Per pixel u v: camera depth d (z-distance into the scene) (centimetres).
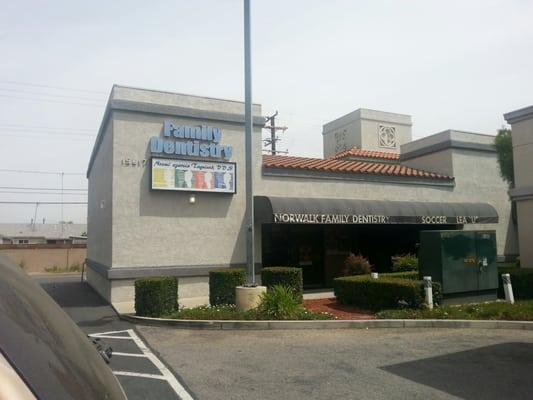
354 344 853
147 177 1442
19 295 169
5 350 124
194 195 1495
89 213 2391
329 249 1825
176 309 1173
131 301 1384
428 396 566
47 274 3322
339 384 618
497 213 1922
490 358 741
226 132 1565
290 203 1515
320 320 1022
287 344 862
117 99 1412
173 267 1441
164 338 939
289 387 609
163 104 1476
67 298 1587
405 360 733
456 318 1027
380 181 1809
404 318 1036
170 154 1462
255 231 1587
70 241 5803
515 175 1569
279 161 1792
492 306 1118
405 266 1652
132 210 1412
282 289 1102
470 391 583
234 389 605
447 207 1805
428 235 1293
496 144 2039
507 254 2038
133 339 932
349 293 1285
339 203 1602
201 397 575
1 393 110
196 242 1492
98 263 1780
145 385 625
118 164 1405
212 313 1087
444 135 2009
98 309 1323
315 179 1698
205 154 1509
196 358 769
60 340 164
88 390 145
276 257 1720
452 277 1251
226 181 1533
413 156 2180
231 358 765
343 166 1870
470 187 2000
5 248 3512
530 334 927
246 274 1282
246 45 1230
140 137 1442
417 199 1878
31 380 122
